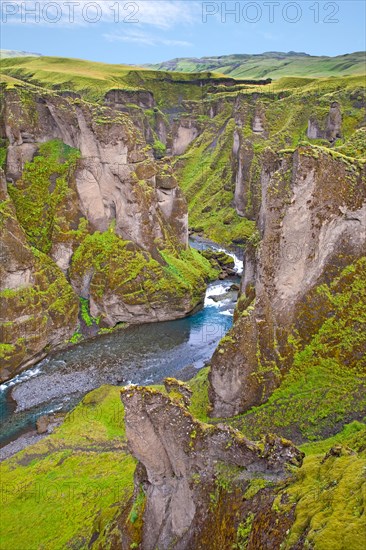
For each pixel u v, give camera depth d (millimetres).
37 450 44125
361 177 43406
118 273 76312
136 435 23344
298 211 42062
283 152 44500
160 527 24078
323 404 38688
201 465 22922
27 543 31062
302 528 16547
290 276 43094
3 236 63469
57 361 65688
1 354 60656
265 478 21094
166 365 63906
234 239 118312
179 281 79812
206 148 164000
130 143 78125
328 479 18656
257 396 41969
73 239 77750
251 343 42219
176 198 91688
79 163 78312
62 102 82312
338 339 42938
